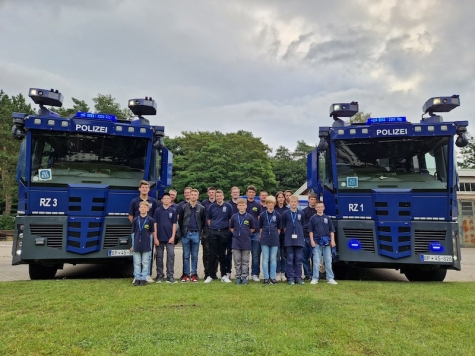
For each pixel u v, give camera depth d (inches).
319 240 311.4
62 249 313.4
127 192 329.7
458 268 306.7
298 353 145.9
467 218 959.0
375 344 156.9
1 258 599.5
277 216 312.5
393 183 323.0
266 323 183.2
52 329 170.7
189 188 354.6
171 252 314.3
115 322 181.3
